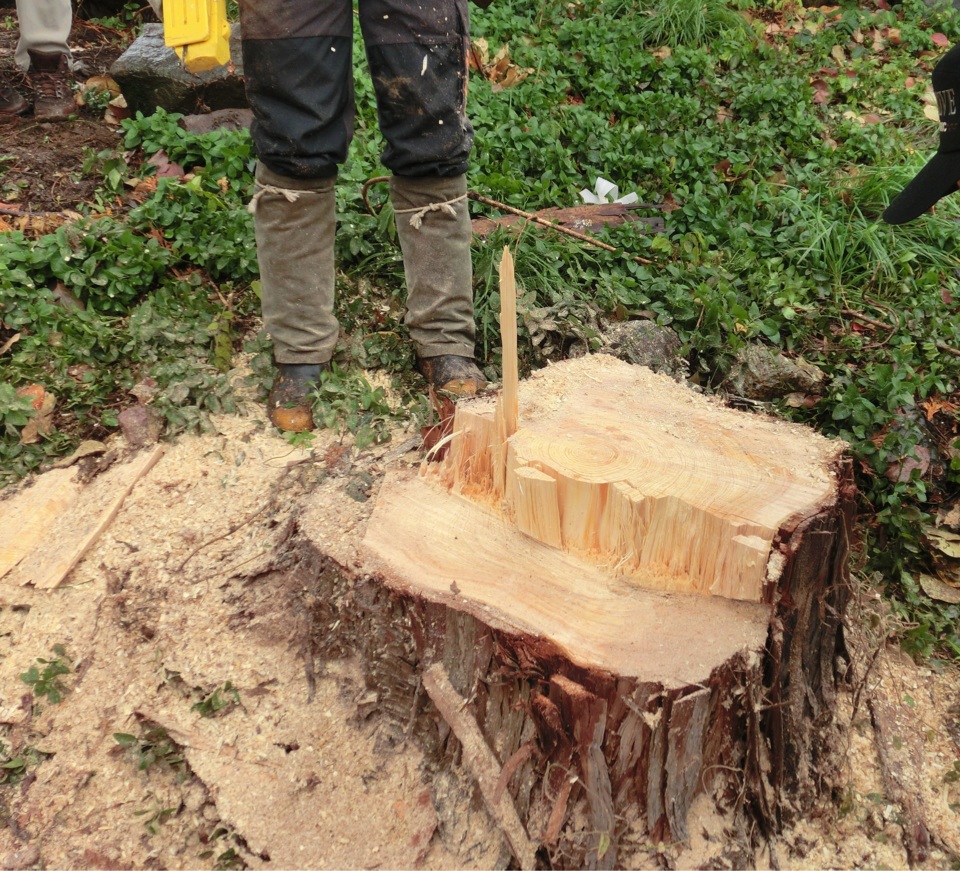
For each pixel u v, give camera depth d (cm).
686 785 192
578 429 223
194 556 249
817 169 488
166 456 282
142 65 436
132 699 225
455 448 226
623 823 192
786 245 412
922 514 296
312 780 211
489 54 541
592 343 331
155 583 243
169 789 213
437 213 294
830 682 224
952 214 444
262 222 283
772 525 187
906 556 288
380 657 210
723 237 412
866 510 300
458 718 200
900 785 221
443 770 209
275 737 217
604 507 203
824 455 216
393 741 215
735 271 388
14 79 485
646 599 198
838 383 331
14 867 202
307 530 226
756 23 627
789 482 203
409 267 305
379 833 204
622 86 543
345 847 202
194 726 219
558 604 196
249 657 228
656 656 183
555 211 413
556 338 338
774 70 575
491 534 215
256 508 262
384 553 209
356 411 292
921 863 211
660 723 180
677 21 601
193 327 322
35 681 227
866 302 387
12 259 329
